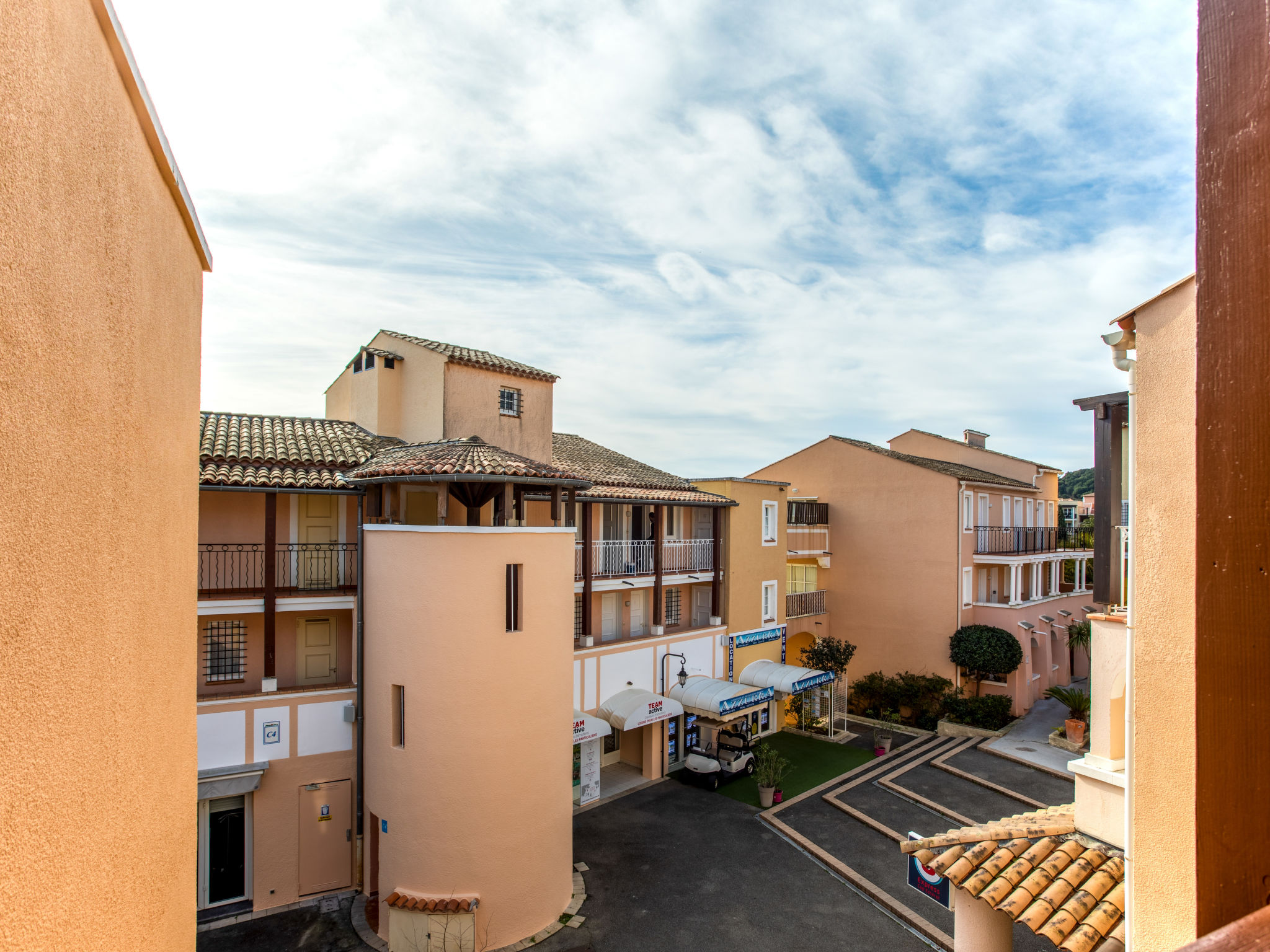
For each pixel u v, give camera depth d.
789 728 31.53
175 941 5.02
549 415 24.50
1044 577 41.81
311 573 18.98
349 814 17.55
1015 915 8.41
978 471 39.53
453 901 14.58
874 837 20.05
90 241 3.02
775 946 15.01
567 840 16.53
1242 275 2.18
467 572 15.12
